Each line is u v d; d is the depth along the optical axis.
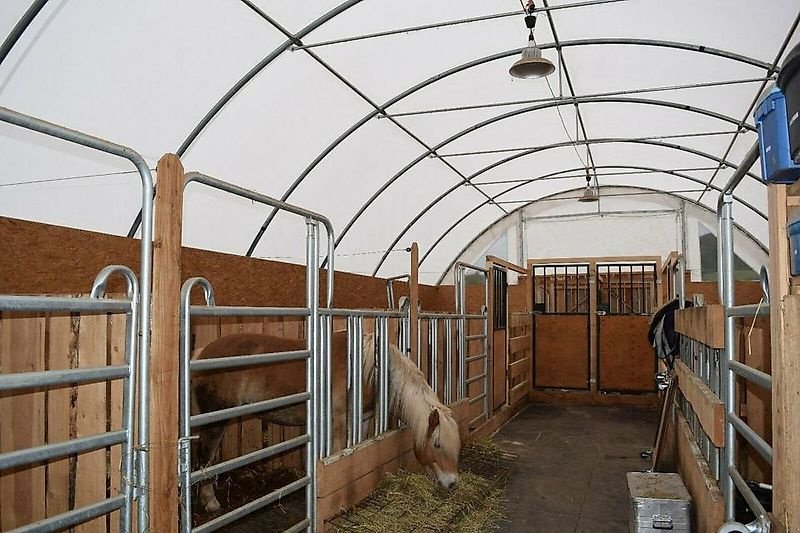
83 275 3.85
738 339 2.57
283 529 3.04
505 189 8.81
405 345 4.07
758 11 4.22
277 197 5.75
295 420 3.48
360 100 5.32
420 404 3.53
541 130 6.70
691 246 9.27
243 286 5.39
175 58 3.84
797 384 1.30
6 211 3.75
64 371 1.63
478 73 5.29
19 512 2.17
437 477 3.44
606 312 8.57
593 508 3.72
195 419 2.08
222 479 3.62
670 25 4.54
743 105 5.68
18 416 2.22
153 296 1.89
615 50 4.93
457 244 10.00
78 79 3.50
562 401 8.20
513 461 4.79
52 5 3.03
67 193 4.00
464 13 4.36
